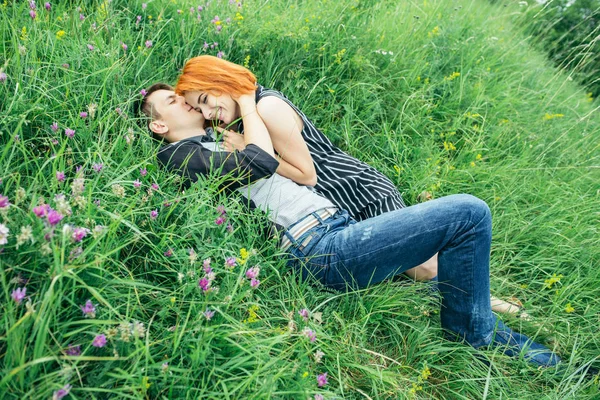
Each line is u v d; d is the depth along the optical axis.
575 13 5.69
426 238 1.86
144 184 1.91
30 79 1.90
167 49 2.79
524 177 3.14
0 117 1.72
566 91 5.10
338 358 1.66
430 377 1.95
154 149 2.09
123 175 1.69
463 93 3.55
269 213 2.00
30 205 1.34
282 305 1.83
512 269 2.68
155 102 2.18
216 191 1.99
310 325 1.73
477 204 1.84
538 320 2.23
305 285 1.92
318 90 3.11
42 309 1.14
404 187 2.86
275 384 1.44
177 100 2.18
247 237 1.97
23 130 1.85
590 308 2.35
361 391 1.67
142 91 2.21
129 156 1.97
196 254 1.68
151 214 1.71
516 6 6.00
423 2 4.68
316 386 1.56
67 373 1.16
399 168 2.83
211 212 1.85
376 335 2.05
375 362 1.91
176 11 2.94
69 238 1.26
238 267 1.79
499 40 4.88
